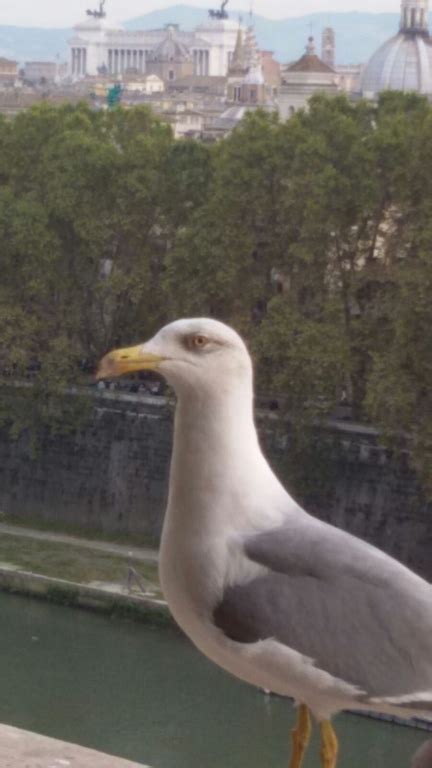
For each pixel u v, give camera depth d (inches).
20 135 3555.6
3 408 3321.9
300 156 3024.1
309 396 2915.8
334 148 3065.9
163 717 2079.2
